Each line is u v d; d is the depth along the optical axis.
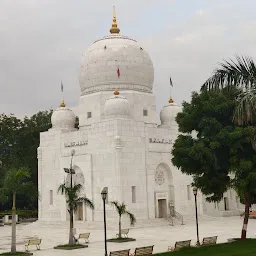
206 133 38.59
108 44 75.12
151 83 77.25
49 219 73.06
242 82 32.25
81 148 70.00
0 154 95.81
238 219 73.31
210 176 39.72
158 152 69.94
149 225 63.59
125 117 68.31
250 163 35.88
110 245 43.84
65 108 77.81
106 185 65.31
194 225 63.88
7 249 44.31
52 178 74.38
